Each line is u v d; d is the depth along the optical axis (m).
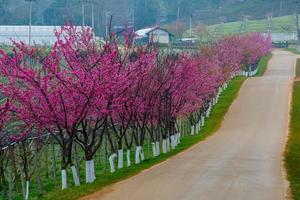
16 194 38.44
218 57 105.50
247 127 70.06
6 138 38.59
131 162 49.91
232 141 58.34
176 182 33.25
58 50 35.44
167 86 53.41
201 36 161.75
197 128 71.19
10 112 34.44
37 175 40.69
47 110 33.03
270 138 59.53
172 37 152.00
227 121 76.50
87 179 36.12
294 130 64.94
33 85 31.80
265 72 143.25
